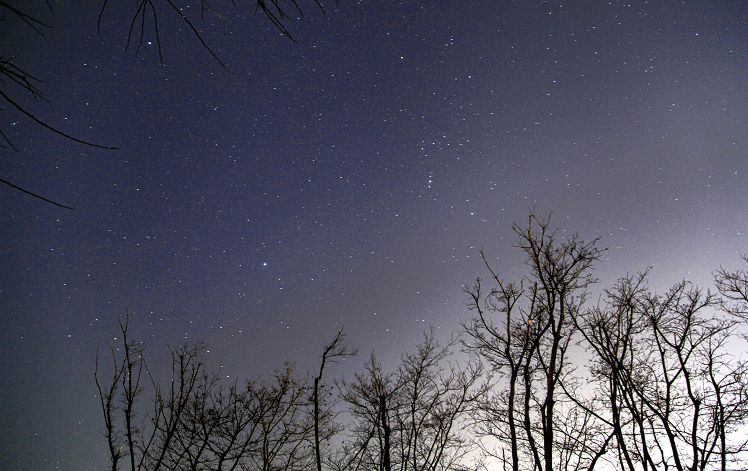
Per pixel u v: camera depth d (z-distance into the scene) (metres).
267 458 10.81
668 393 10.90
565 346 11.30
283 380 11.52
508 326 11.98
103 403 8.78
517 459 10.89
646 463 9.98
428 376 13.20
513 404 11.25
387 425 12.38
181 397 9.77
